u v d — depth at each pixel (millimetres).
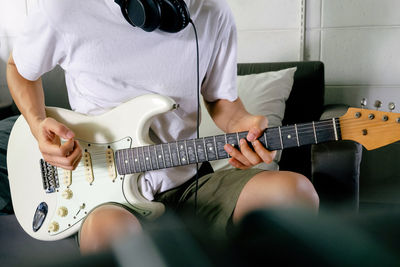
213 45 1108
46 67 1103
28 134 1146
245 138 978
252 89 1785
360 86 2115
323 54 2121
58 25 1005
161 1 904
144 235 193
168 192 1109
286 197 902
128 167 1041
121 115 1059
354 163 1266
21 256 190
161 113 1045
